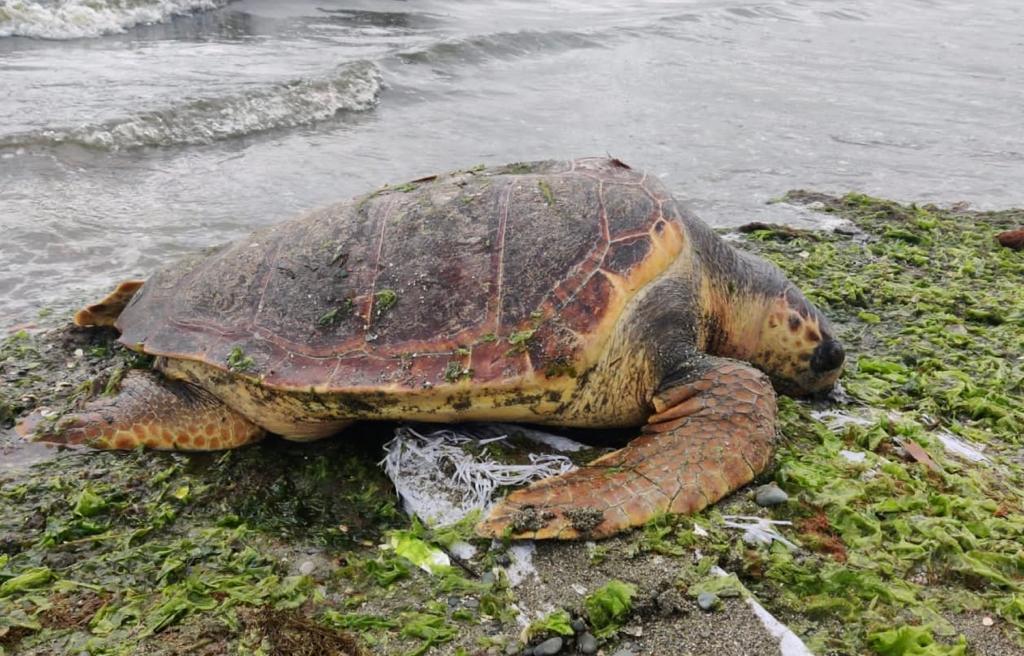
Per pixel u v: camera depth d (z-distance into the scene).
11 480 1.25
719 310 1.36
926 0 8.38
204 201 2.18
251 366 1.25
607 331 1.21
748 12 6.46
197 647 1.01
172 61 3.35
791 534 1.12
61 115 2.49
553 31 4.73
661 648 1.01
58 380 1.47
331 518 1.20
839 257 2.04
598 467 1.17
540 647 1.01
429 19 5.06
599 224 1.27
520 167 1.42
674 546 1.10
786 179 2.68
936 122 3.49
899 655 0.99
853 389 1.45
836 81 4.20
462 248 1.26
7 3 3.53
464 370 1.19
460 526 1.15
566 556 1.10
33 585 1.08
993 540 1.12
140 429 1.30
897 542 1.13
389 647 1.02
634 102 3.53
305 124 2.88
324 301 1.27
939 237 2.18
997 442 1.35
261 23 4.44
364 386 1.20
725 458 1.15
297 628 1.03
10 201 2.07
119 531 1.18
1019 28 6.57
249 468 1.28
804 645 1.00
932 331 1.67
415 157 2.61
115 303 1.53
